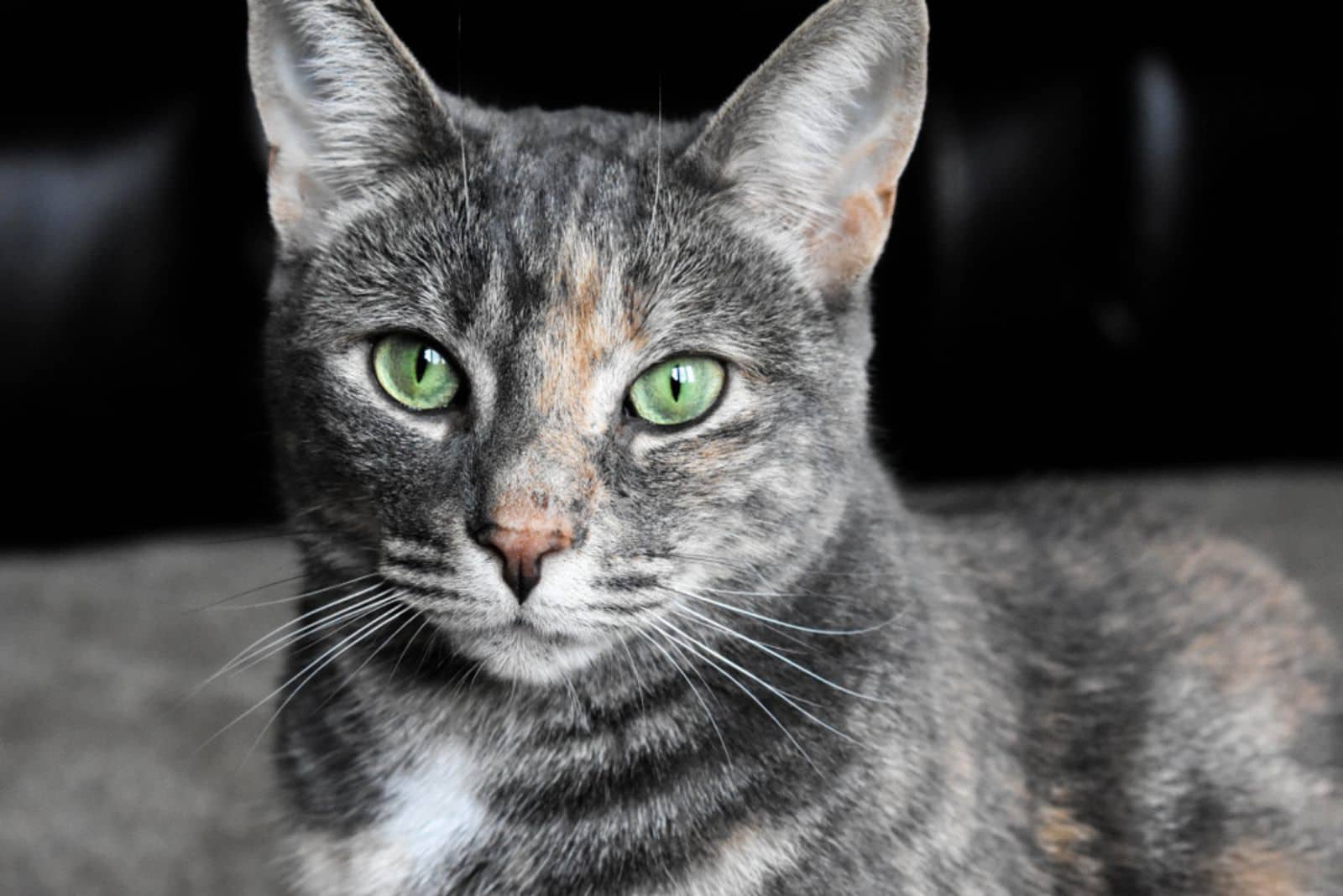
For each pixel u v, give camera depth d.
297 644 0.46
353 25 0.45
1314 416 0.88
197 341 0.80
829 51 0.44
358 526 0.44
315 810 0.45
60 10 0.78
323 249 0.45
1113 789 0.47
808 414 0.44
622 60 0.72
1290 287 0.83
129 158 0.79
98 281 0.79
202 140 0.79
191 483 0.84
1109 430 0.87
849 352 0.45
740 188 0.45
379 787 0.44
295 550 0.49
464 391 0.43
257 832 0.57
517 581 0.42
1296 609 0.52
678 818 0.43
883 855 0.43
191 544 0.80
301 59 0.45
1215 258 0.81
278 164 0.46
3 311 0.78
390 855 0.44
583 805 0.44
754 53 0.72
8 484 0.82
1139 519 0.54
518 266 0.43
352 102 0.45
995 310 0.80
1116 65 0.79
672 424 0.43
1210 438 0.88
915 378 0.82
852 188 0.45
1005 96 0.79
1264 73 0.81
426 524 0.43
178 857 0.56
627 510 0.43
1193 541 0.53
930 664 0.45
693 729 0.44
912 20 0.45
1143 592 0.50
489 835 0.44
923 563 0.47
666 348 0.43
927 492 0.64
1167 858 0.47
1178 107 0.79
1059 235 0.80
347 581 0.44
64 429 0.81
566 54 0.72
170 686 0.64
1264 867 0.48
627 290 0.43
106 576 0.74
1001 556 0.50
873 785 0.43
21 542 0.84
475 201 0.44
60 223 0.78
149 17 0.77
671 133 0.46
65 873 0.55
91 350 0.79
